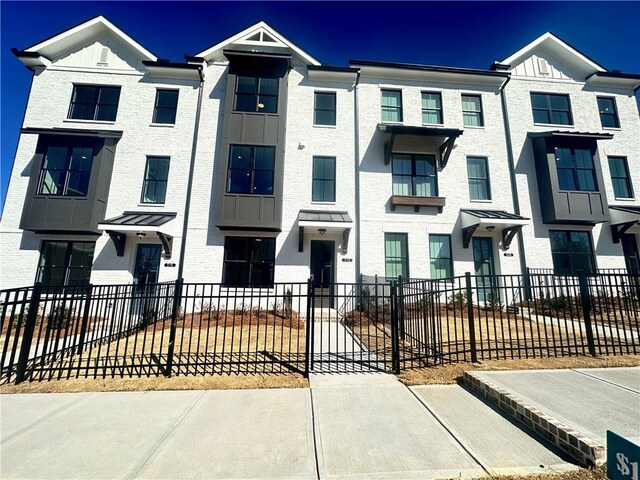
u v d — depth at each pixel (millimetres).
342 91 13750
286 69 12953
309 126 13297
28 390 4344
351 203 12875
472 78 14062
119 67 13117
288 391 4328
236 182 12023
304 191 12742
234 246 12211
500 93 14227
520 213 13117
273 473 2572
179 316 9789
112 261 11516
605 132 14242
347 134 13391
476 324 8797
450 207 13078
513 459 2746
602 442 2727
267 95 12875
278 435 3168
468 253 12789
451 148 12859
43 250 11531
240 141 12211
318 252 12648
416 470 2611
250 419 3512
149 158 12648
